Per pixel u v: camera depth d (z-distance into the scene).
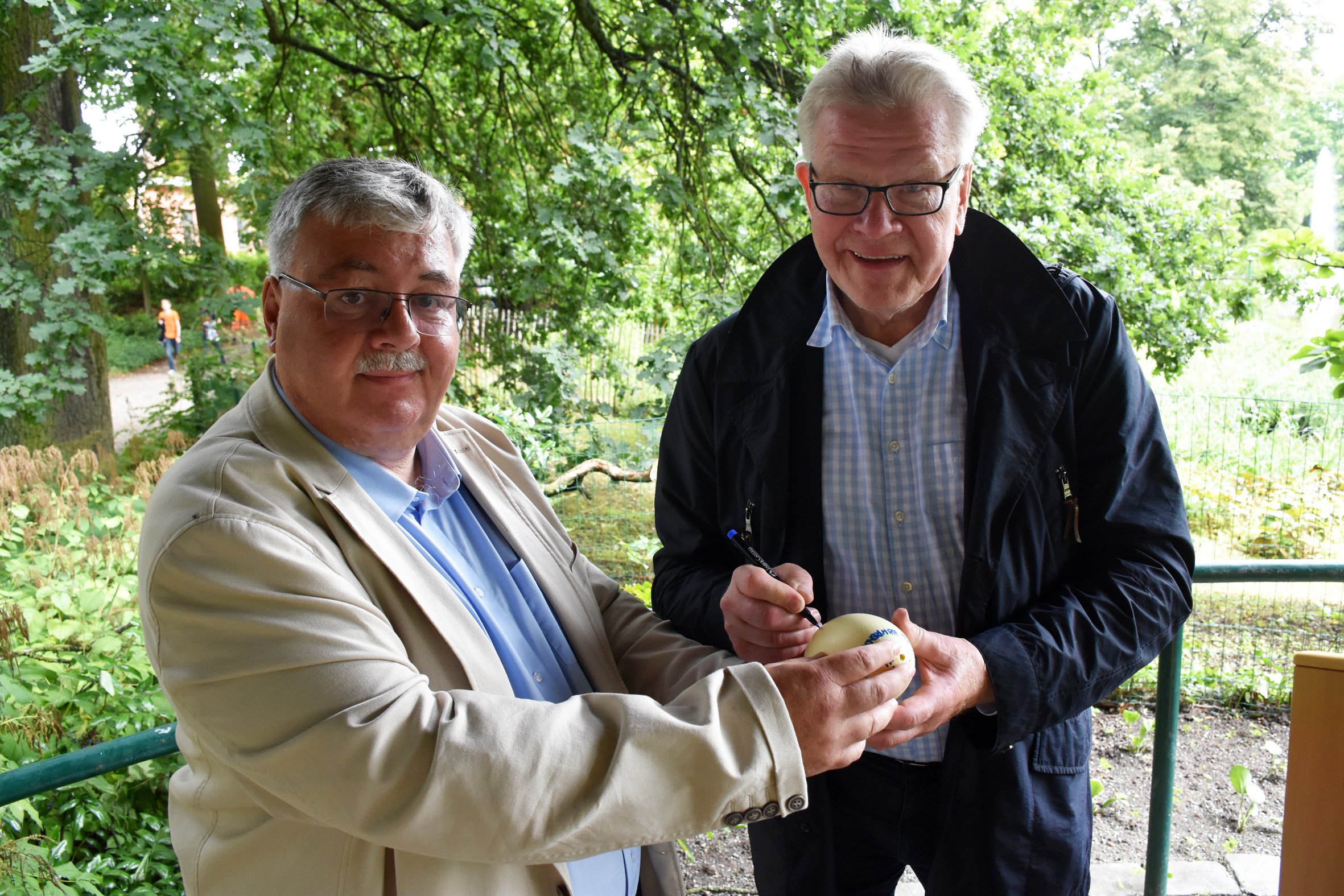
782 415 1.63
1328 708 1.33
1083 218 7.85
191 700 0.99
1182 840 3.28
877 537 1.61
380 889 1.06
